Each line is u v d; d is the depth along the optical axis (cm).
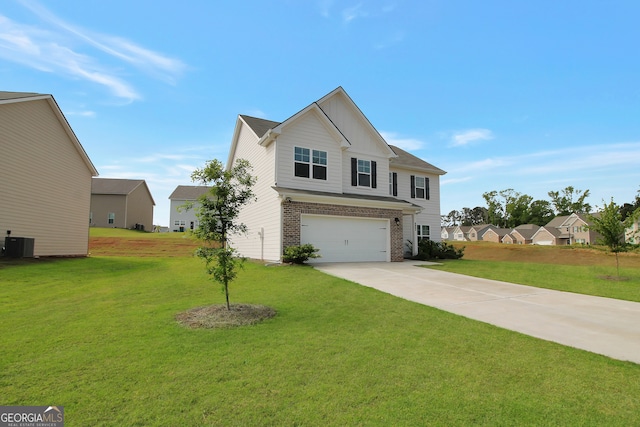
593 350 494
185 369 405
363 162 1827
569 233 6488
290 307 724
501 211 8944
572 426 301
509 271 1376
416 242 2083
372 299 808
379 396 348
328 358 446
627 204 5397
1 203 1391
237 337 525
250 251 1780
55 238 1727
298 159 1582
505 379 392
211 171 698
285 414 313
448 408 327
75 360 427
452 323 621
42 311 675
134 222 4750
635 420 311
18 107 1474
